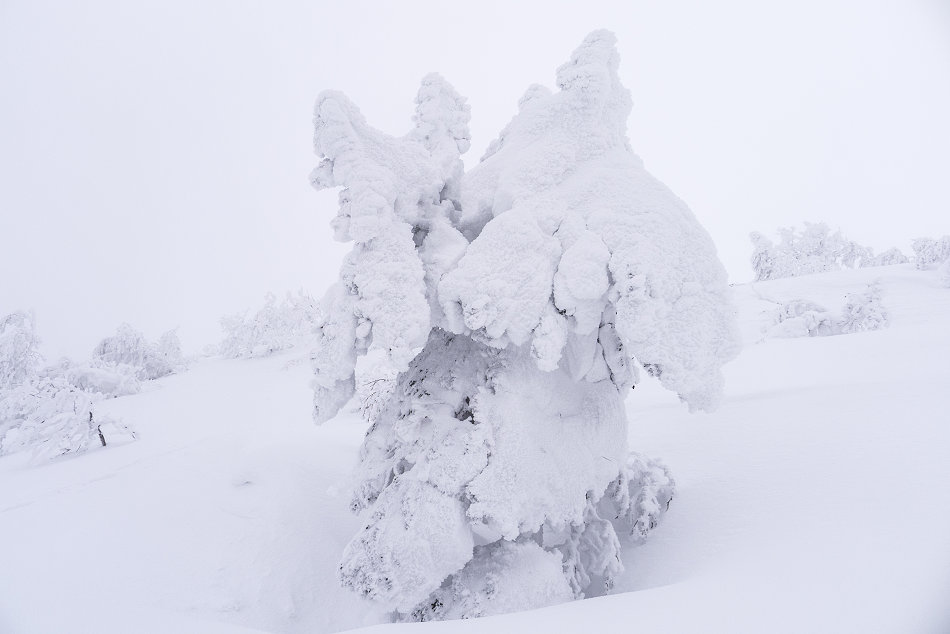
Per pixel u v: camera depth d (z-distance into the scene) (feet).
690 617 9.62
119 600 17.34
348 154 16.89
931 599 9.09
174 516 23.59
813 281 111.96
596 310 16.51
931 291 89.04
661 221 16.22
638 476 20.95
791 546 13.37
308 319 100.32
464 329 17.08
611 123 20.36
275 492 25.25
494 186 20.25
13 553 20.27
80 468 32.65
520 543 17.21
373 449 19.74
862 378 31.78
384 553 15.52
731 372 43.11
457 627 10.96
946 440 18.15
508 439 16.61
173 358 92.89
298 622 18.80
